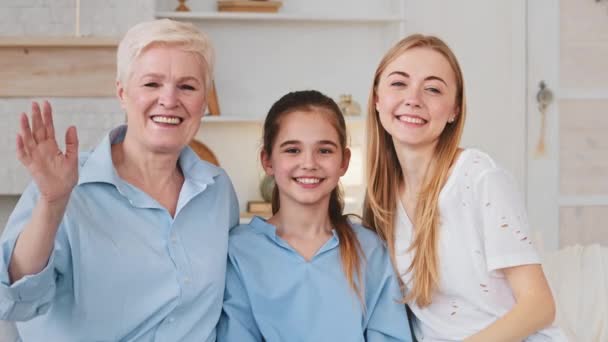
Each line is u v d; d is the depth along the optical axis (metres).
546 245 3.98
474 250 1.79
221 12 3.70
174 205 1.79
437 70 1.84
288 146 1.86
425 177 1.89
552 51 3.96
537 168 3.98
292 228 1.89
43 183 1.42
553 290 2.07
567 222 4.01
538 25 3.95
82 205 1.65
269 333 1.78
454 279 1.82
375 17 3.78
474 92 3.98
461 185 1.82
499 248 1.73
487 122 4.00
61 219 1.48
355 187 3.94
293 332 1.79
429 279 1.83
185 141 1.73
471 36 3.97
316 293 1.81
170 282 1.69
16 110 3.44
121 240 1.66
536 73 3.96
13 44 3.39
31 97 3.44
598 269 2.19
